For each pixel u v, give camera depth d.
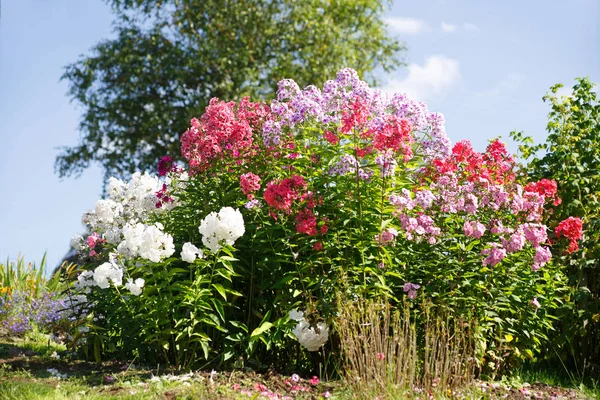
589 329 8.23
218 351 6.71
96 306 7.22
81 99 21.33
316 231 6.31
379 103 6.99
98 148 21.25
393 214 6.66
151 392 5.53
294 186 6.35
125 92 21.02
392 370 5.41
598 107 8.96
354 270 6.55
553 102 9.12
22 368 6.54
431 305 6.09
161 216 7.71
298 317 6.36
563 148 8.74
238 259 6.57
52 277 11.09
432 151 7.21
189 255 6.16
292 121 6.62
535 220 7.29
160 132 20.77
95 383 5.96
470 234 6.46
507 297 6.85
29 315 9.26
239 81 20.34
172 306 6.50
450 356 6.00
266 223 6.59
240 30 21.33
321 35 21.31
